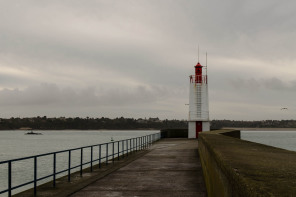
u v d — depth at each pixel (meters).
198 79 42.19
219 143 7.42
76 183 11.88
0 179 35.78
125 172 14.65
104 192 10.27
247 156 4.48
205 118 41.97
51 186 11.36
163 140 41.16
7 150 82.56
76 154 63.72
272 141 135.62
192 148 28.33
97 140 153.25
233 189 3.14
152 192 10.19
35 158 10.12
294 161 3.89
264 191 2.17
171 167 16.19
